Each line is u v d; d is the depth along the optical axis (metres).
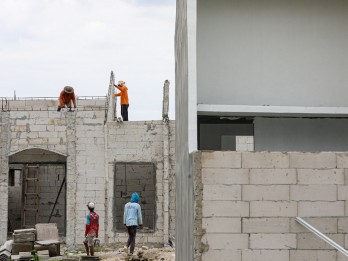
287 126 10.48
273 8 10.29
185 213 9.41
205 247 7.74
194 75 8.65
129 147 23.84
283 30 10.29
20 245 19.30
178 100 11.07
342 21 10.38
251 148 21.00
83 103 25.70
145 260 18.20
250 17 10.26
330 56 10.32
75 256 19.86
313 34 10.33
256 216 7.79
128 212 18.77
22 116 23.75
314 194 7.84
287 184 7.84
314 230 7.38
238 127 11.88
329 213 7.82
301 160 7.87
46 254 19.23
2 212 23.41
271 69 10.23
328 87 10.27
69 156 23.77
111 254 20.53
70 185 23.69
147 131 23.88
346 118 10.55
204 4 10.21
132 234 18.83
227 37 10.20
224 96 10.11
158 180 23.70
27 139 23.70
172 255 18.75
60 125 23.84
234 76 10.16
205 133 11.85
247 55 10.21
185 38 9.25
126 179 26.22
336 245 7.03
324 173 7.87
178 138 11.08
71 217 23.58
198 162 7.83
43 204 27.50
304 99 10.22
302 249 7.75
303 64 10.27
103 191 23.70
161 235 23.50
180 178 10.49
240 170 7.84
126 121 23.92
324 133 10.52
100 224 23.56
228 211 7.79
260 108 9.74
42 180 27.64
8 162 23.80
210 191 7.81
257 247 7.76
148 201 26.09
